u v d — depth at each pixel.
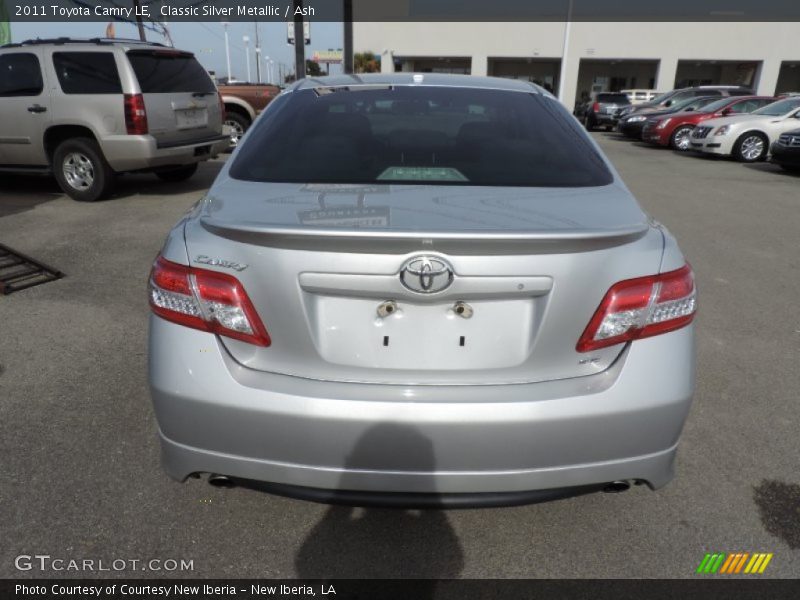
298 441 1.76
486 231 1.65
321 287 1.71
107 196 7.84
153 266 1.92
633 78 37.84
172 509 2.33
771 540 2.25
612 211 1.93
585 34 34.38
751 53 34.44
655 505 2.41
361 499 1.81
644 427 1.80
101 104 7.36
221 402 1.76
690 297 1.87
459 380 1.78
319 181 2.14
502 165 2.26
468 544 2.21
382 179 2.15
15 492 2.39
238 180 2.17
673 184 10.28
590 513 2.37
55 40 7.56
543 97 2.84
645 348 1.80
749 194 9.36
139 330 3.91
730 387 3.34
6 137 7.78
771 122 13.41
